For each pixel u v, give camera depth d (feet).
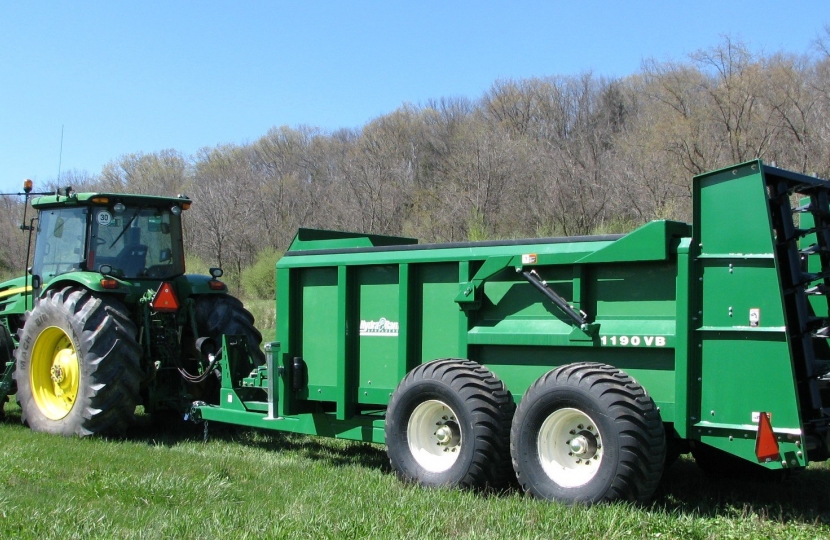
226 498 18.51
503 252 20.59
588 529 15.75
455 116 124.88
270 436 28.40
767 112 67.97
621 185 71.77
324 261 23.65
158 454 23.90
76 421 27.27
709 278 17.66
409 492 19.12
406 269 21.99
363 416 23.13
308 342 24.29
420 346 22.12
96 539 15.14
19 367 29.30
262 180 120.88
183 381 29.35
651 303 18.63
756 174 17.08
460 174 82.94
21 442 25.82
